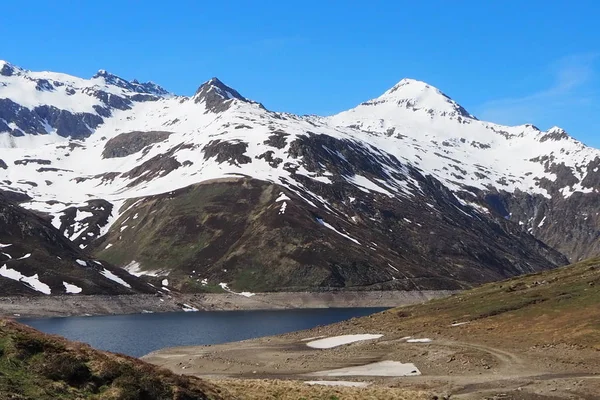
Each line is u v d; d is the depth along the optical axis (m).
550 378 66.31
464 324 97.62
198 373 85.19
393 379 71.94
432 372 74.81
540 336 83.38
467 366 75.38
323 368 82.94
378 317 122.56
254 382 55.22
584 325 83.06
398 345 92.75
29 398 31.67
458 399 58.22
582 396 58.53
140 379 36.84
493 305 104.12
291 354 97.38
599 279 103.81
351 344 99.44
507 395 60.12
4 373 33.28
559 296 99.25
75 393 33.94
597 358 72.00
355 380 72.38
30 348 36.50
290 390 51.62
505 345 82.81
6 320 39.22
